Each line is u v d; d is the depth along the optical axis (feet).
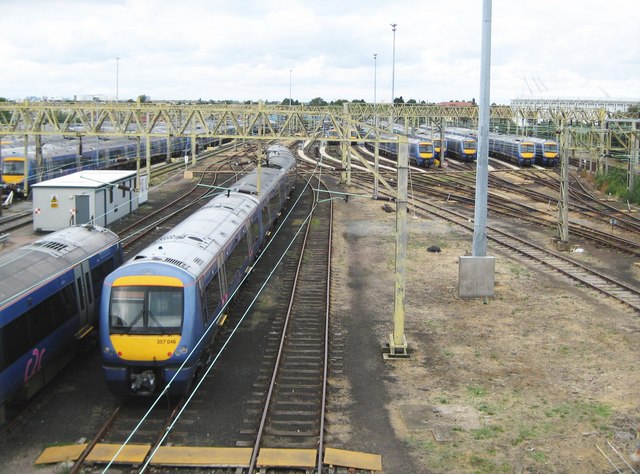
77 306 52.31
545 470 36.99
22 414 43.73
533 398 46.11
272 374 49.90
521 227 110.73
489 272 62.64
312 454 38.37
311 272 80.79
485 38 62.59
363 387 48.03
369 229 108.27
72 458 37.86
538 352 54.70
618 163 166.61
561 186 94.07
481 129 64.23
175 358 44.24
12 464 37.76
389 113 195.72
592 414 43.55
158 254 48.65
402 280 53.21
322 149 263.90
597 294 71.05
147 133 83.10
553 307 66.64
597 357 53.57
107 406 45.16
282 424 42.37
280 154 148.66
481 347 55.88
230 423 42.57
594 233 103.30
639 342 56.85
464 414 43.73
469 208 130.21
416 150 209.36
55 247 53.21
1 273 44.80
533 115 193.67
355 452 38.73
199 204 132.05
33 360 44.65
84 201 101.81
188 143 229.86
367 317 63.82
